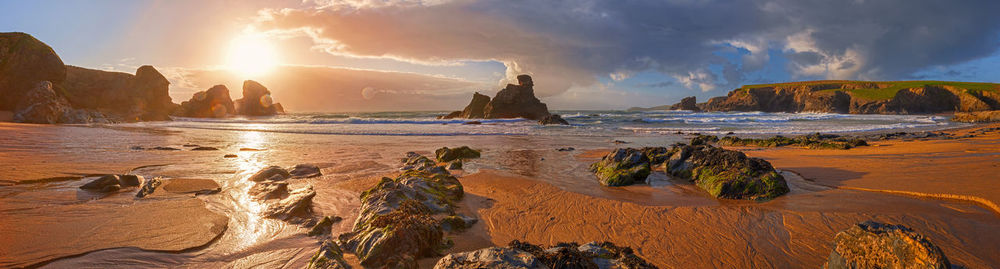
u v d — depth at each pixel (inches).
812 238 253.1
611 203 353.7
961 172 411.2
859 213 299.1
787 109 5728.3
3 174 434.0
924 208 303.6
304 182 448.8
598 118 2817.4
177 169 517.7
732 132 1421.0
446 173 444.5
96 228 258.8
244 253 228.2
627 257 176.2
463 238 262.1
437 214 307.6
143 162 570.9
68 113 1988.2
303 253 229.5
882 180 402.3
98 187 374.9
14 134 978.7
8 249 218.7
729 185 376.8
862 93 4554.6
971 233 248.2
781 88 5885.8
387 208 288.2
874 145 800.3
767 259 223.5
